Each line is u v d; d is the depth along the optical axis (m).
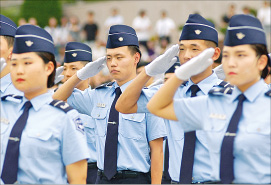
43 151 4.82
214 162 4.77
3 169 4.84
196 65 4.56
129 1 29.16
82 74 6.43
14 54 4.91
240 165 4.65
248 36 4.63
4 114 5.07
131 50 6.68
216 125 4.80
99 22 29.62
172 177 5.81
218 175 4.73
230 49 4.68
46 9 27.48
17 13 28.94
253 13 22.34
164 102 4.79
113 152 6.52
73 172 4.92
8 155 4.85
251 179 4.61
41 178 4.81
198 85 5.91
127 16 29.22
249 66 4.63
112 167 6.48
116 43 6.61
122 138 6.56
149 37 23.98
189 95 5.94
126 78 6.71
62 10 29.25
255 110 4.70
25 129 4.89
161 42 21.91
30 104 5.00
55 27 24.42
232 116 4.74
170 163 5.87
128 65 6.66
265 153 4.58
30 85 4.89
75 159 4.89
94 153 7.48
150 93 5.75
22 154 4.82
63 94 6.48
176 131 5.82
